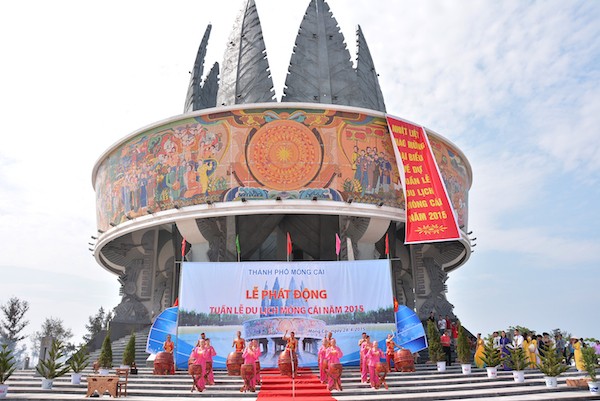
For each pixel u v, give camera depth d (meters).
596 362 13.47
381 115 25.94
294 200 24.03
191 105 31.89
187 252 27.14
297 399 12.12
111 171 28.38
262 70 30.14
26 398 12.21
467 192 31.81
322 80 30.62
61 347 14.87
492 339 16.19
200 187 24.48
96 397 12.59
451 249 31.22
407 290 30.16
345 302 18.95
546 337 19.81
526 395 12.64
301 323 18.55
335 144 24.84
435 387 13.65
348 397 12.37
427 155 26.44
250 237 27.61
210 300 18.52
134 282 29.84
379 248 28.61
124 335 28.42
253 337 18.23
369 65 33.94
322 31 32.31
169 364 16.88
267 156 24.41
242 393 13.03
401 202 25.73
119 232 27.02
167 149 25.50
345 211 24.33
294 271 19.16
